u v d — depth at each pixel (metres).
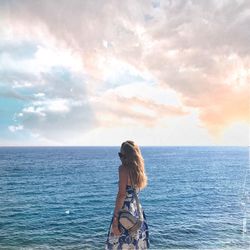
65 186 19.11
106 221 11.35
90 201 15.01
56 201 15.02
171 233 9.38
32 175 23.77
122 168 2.99
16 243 8.80
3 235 9.48
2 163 33.97
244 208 12.07
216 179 20.55
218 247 7.93
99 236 9.50
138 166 2.97
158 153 61.50
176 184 19.22
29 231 9.93
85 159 42.75
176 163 33.47
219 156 46.72
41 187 18.73
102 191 17.61
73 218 11.80
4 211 12.90
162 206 13.72
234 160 37.09
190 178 21.41
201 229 9.62
